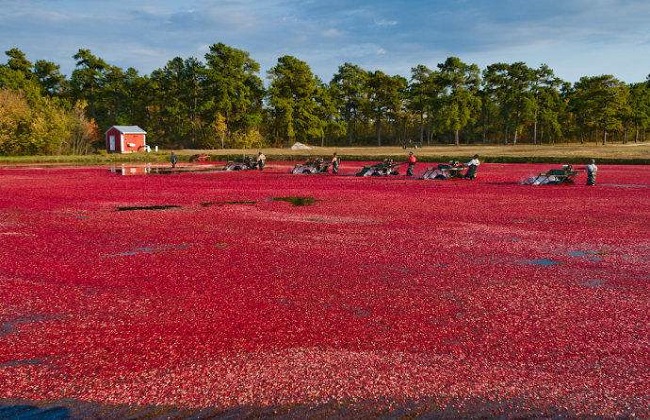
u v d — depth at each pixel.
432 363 7.05
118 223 18.45
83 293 10.10
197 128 108.62
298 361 7.09
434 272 11.65
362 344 7.66
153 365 6.99
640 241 14.98
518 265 12.30
